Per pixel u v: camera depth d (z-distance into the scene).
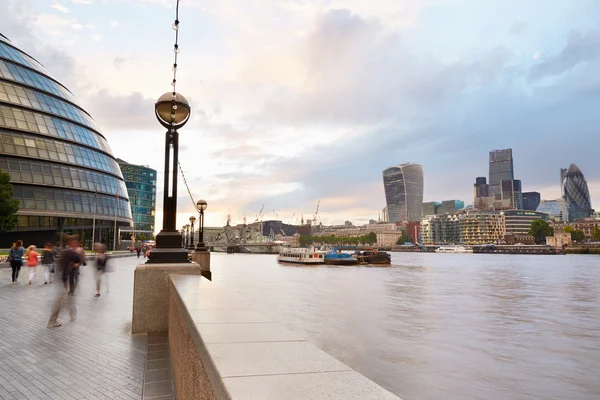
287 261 111.44
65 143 81.25
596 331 25.98
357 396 1.75
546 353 21.16
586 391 15.93
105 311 13.30
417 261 137.88
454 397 15.40
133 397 5.68
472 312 32.59
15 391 5.93
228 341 2.85
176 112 11.74
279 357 2.44
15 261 22.52
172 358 6.79
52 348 8.31
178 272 9.92
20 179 70.25
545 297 41.94
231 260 126.19
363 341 23.00
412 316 30.44
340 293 43.38
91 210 81.06
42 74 85.62
